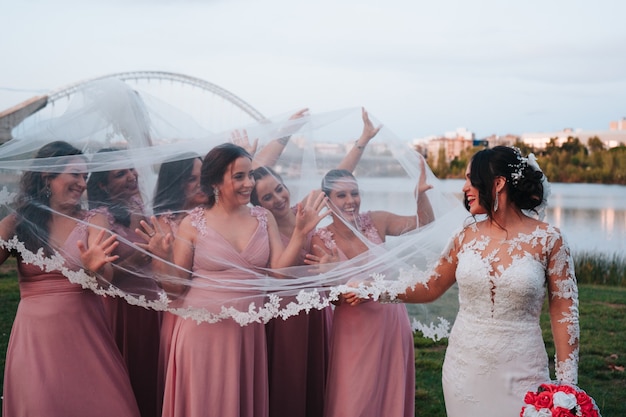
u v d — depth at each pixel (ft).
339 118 12.82
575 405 8.81
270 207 12.22
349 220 11.98
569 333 10.05
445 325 13.60
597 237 34.14
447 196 12.69
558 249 10.12
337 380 12.32
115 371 12.12
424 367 20.15
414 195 12.40
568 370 9.96
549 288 10.31
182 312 11.26
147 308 12.51
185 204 11.62
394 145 12.69
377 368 12.35
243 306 11.30
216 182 11.46
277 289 11.43
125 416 12.03
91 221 11.43
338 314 12.53
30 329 11.63
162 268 11.21
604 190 42.34
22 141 11.87
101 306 12.30
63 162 11.40
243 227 11.58
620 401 17.06
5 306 25.79
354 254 11.80
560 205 38.88
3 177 11.53
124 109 12.27
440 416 16.40
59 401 11.55
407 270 11.61
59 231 11.40
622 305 27.32
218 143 12.37
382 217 12.30
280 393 13.26
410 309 13.91
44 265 11.37
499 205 10.39
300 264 11.78
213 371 11.42
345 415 12.10
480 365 10.18
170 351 11.75
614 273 31.76
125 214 11.57
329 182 12.10
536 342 10.10
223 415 11.45
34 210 11.39
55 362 11.55
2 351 20.36
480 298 10.28
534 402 9.06
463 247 10.71
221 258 11.21
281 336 13.17
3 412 11.84
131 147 12.14
